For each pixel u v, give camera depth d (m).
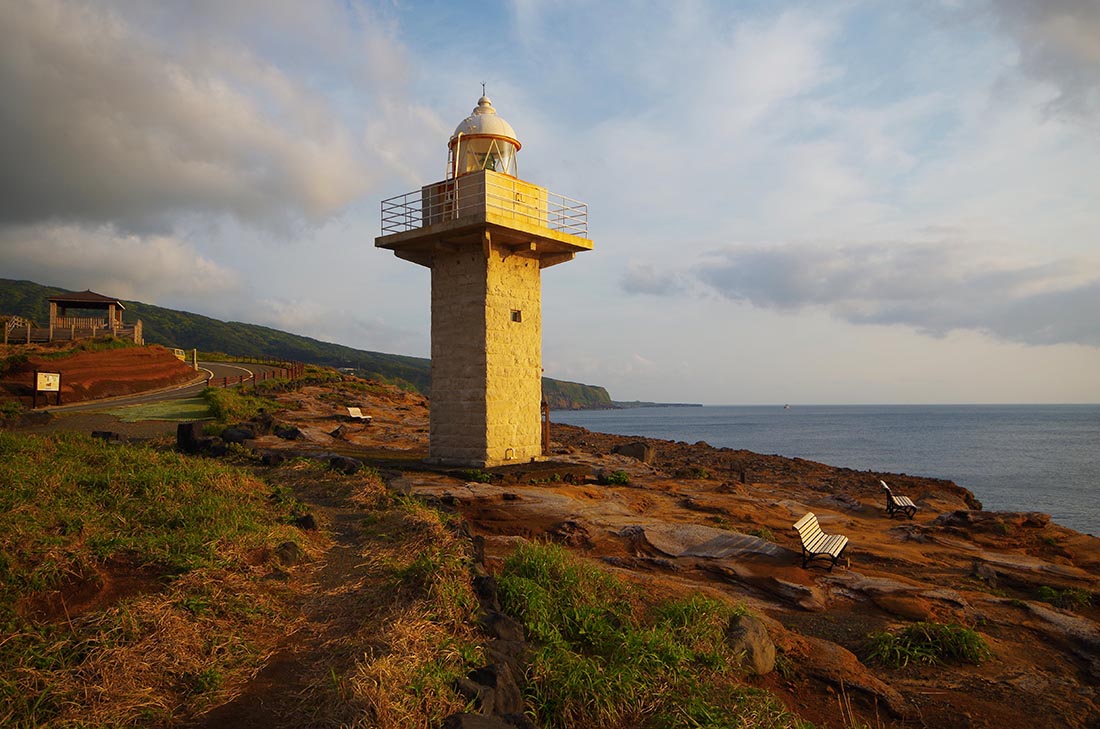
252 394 37.50
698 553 13.35
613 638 7.49
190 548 7.76
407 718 4.64
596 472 22.39
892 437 115.19
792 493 24.19
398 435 29.48
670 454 38.47
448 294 21.42
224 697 5.15
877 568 14.09
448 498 15.70
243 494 11.25
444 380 21.45
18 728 4.29
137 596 6.48
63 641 5.27
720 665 7.59
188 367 45.44
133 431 24.09
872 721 7.68
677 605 8.98
